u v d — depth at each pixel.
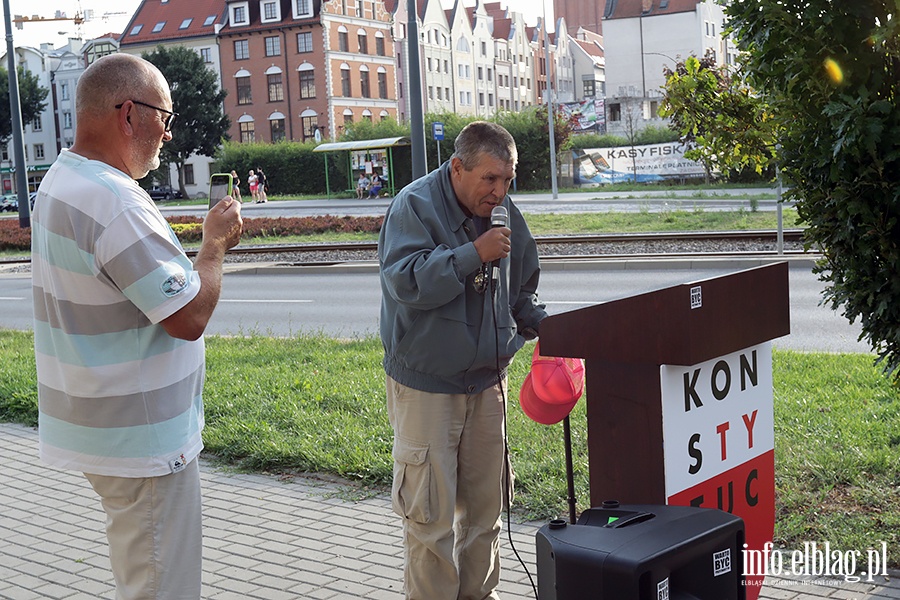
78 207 3.02
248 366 9.45
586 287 15.70
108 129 3.14
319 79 76.44
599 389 3.48
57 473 6.64
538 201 37.22
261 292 17.66
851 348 10.07
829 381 7.78
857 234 3.92
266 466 6.51
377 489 5.96
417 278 3.58
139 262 2.99
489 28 103.94
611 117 77.00
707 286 3.29
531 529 5.18
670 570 2.79
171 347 3.17
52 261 3.07
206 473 6.48
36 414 8.06
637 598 2.72
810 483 5.41
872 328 4.20
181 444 3.20
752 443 3.74
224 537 5.27
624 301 3.34
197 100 68.94
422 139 19.31
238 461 6.70
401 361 3.82
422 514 3.81
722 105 4.96
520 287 4.13
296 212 40.03
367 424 7.09
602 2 143.25
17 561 5.05
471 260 3.56
